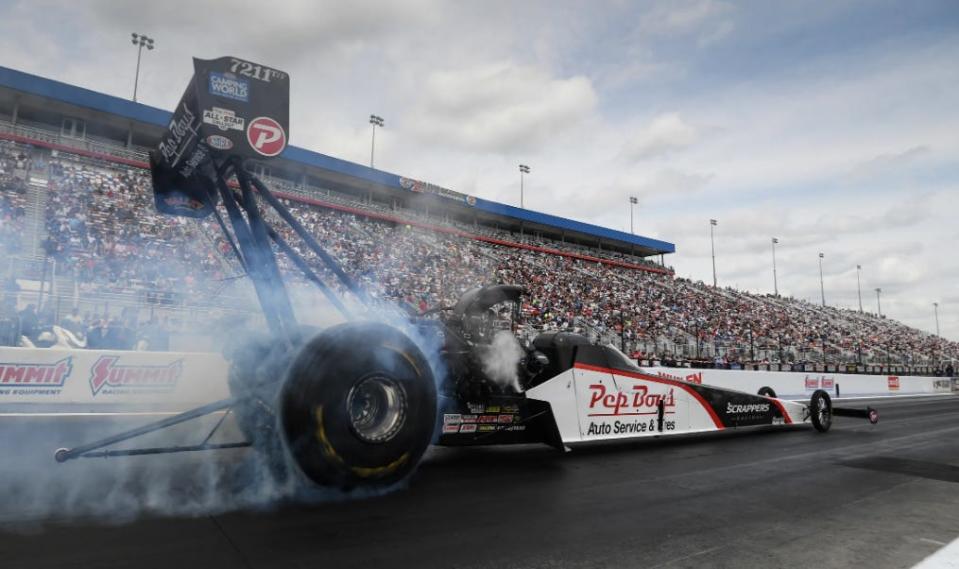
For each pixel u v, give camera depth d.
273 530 2.83
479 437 4.60
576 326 20.02
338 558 2.49
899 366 29.34
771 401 7.32
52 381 6.72
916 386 25.50
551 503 3.56
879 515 3.54
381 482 3.38
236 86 3.45
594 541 2.86
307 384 3.19
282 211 4.12
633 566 2.54
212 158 3.75
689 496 3.88
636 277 37.31
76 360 6.85
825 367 23.62
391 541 2.74
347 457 3.23
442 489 3.81
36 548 2.48
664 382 6.07
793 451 6.04
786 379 17.48
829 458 5.66
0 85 21.17
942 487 4.44
